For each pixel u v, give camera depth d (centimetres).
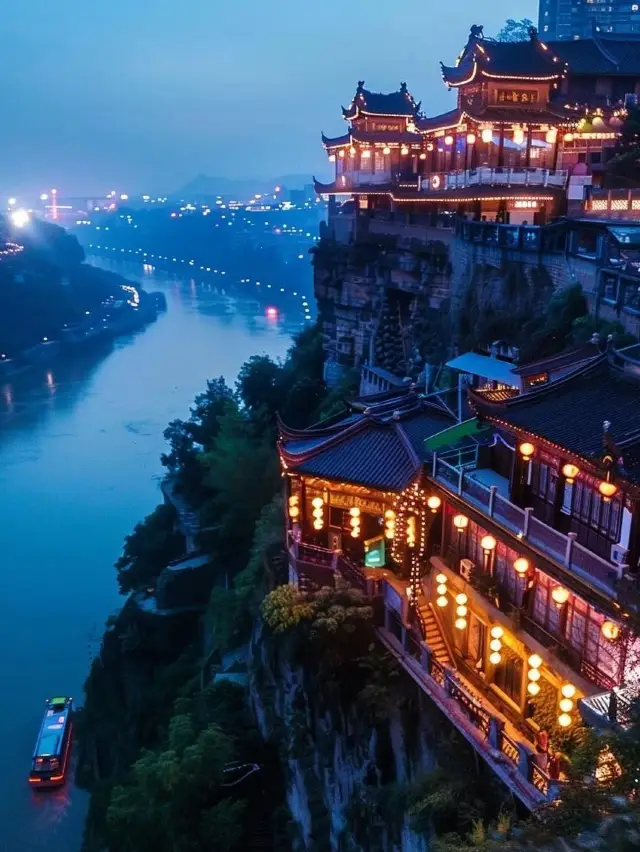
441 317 5638
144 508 9462
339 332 7275
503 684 2767
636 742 1555
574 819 1544
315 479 3459
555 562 2377
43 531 8981
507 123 5688
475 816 2464
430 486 3125
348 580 3297
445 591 3077
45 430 12344
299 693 3544
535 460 2691
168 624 6272
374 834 2966
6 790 5503
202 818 3684
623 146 5975
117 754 5572
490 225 4997
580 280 4116
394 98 7456
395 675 2983
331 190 7431
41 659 6806
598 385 2667
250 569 4919
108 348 17900
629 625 1964
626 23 14338
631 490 2150
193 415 7931
